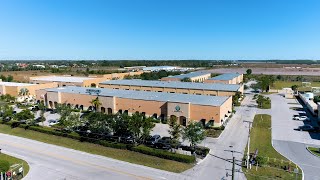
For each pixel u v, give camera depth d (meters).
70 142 49.91
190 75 137.75
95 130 51.53
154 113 67.75
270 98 104.62
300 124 63.81
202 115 61.12
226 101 66.44
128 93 78.56
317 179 34.62
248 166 38.59
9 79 145.12
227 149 46.06
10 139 52.53
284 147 46.91
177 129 45.25
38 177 35.66
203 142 49.75
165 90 93.62
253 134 54.75
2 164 35.31
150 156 42.91
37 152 45.06
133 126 46.47
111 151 45.28
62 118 56.88
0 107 70.44
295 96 108.69
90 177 35.69
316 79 172.25
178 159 40.88
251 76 180.62
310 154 43.56
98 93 79.12
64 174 36.56
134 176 35.97
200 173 36.75
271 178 35.00
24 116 60.22
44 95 85.75
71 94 80.38
